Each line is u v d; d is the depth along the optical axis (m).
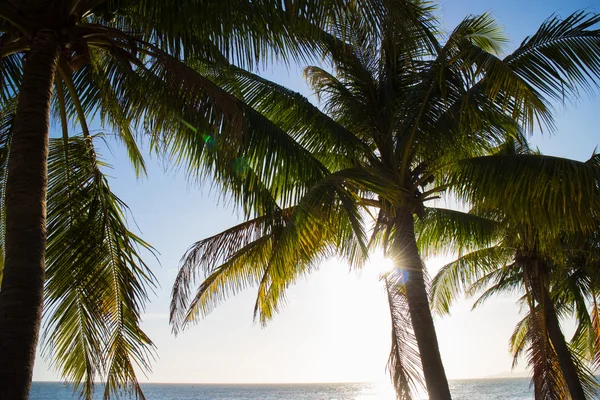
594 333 15.55
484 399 73.62
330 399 107.00
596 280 13.53
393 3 4.54
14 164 3.93
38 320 3.64
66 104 6.36
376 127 8.38
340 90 8.69
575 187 6.05
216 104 4.96
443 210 10.72
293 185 6.21
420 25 6.45
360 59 8.40
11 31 4.60
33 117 4.09
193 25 5.05
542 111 6.24
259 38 5.25
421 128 7.73
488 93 7.03
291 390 172.25
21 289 3.58
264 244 8.59
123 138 6.57
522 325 17.95
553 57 6.83
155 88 5.23
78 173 5.50
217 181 6.25
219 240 8.83
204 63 5.96
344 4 4.58
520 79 6.23
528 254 12.84
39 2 4.49
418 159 8.23
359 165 7.95
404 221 7.68
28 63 4.31
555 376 11.18
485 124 7.70
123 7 4.97
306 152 6.22
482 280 17.14
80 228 5.29
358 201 7.80
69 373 5.52
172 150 6.06
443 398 6.98
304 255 6.40
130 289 5.36
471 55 6.73
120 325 5.46
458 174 7.32
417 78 8.05
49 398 113.12
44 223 3.90
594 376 12.77
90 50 5.57
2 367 3.37
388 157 8.10
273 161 5.80
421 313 7.36
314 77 9.12
